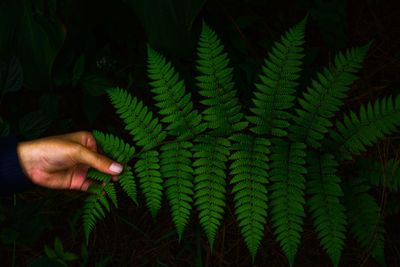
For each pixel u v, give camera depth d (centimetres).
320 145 70
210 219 69
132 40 103
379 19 110
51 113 95
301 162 68
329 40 103
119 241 100
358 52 67
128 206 102
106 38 105
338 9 103
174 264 98
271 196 68
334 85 68
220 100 71
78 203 103
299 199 67
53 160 79
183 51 91
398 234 93
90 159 74
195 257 97
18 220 90
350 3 112
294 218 67
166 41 90
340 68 68
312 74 100
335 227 66
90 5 95
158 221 101
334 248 66
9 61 88
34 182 83
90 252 100
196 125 72
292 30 68
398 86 104
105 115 106
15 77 88
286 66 69
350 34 110
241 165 69
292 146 70
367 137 68
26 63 93
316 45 108
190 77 98
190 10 87
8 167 78
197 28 100
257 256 98
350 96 105
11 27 90
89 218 72
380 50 108
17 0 90
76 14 94
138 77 101
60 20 90
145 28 90
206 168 70
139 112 72
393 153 97
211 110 72
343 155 70
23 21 90
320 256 96
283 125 71
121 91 72
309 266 96
